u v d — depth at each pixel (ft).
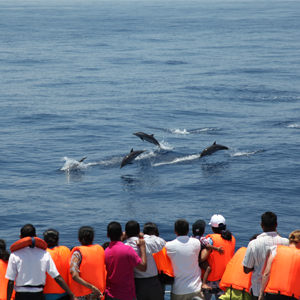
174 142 189.06
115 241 44.68
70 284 43.06
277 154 168.04
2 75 381.60
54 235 44.70
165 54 550.36
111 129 209.67
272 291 41.16
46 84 338.75
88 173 148.87
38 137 192.85
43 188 132.67
